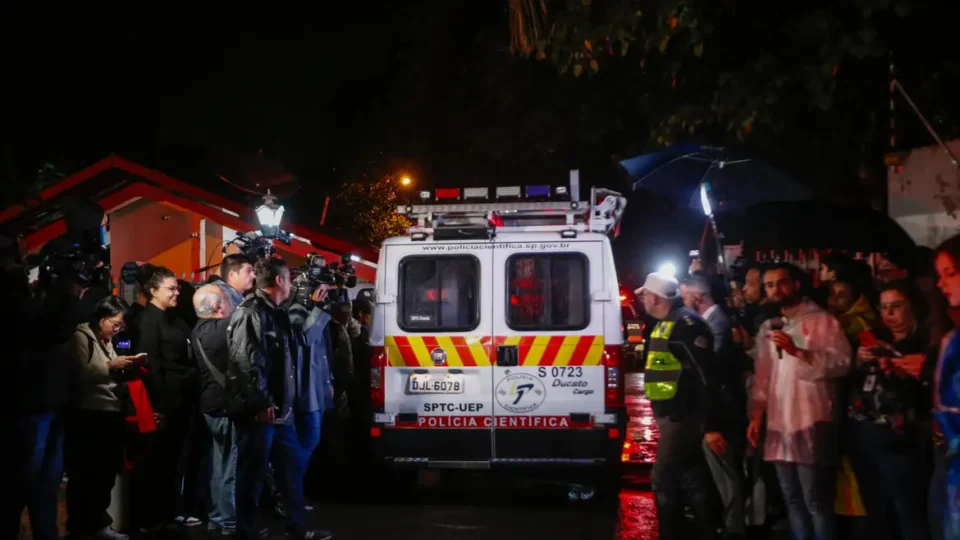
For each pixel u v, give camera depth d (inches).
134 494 322.7
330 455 421.4
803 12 413.1
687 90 484.1
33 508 270.7
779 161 464.8
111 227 593.3
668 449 273.7
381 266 354.3
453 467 346.0
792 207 338.6
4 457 256.2
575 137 607.5
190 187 592.4
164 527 319.9
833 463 243.0
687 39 443.5
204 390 302.7
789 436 244.5
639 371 958.4
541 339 344.8
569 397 343.3
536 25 455.2
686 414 271.1
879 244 324.2
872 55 388.5
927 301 235.6
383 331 351.9
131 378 293.4
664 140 488.1
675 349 271.4
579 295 346.6
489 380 346.0
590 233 348.5
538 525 321.4
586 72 530.0
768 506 299.1
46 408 259.1
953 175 321.7
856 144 444.5
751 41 438.6
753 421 259.4
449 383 347.6
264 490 363.6
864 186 459.5
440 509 347.9
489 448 345.7
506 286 348.2
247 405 269.9
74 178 572.7
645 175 397.4
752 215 348.8
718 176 388.8
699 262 358.3
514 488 386.9
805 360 241.0
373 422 350.6
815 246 332.5
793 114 437.7
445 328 349.1
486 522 326.3
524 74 607.2
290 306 304.0
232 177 602.9
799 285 246.8
